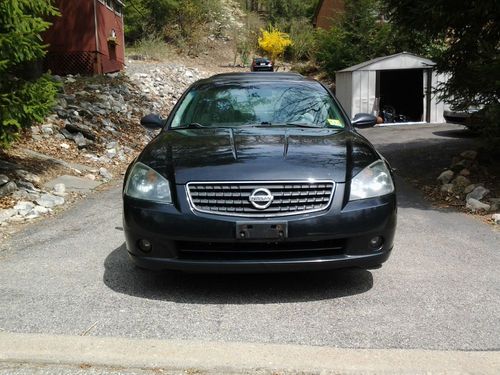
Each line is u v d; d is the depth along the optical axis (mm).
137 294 4273
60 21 18625
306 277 4641
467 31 8422
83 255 5293
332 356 3250
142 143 12703
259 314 3883
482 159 9398
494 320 3793
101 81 17312
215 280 4566
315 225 3928
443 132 16812
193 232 3922
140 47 34625
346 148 4516
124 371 3115
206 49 41125
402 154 12109
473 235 6027
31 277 4668
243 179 3953
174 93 20922
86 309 3971
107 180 9273
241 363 3168
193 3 42281
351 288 4395
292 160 4176
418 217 6895
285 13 49156
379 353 3291
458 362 3197
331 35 29438
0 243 5734
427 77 20281
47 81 7660
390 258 5184
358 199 4062
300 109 5457
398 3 8914
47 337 3480
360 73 20547
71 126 11078
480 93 8625
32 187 7762
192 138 4766
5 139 7270
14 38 6895
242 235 3893
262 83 5867
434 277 4664
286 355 3260
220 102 5551
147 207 4047
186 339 3475
